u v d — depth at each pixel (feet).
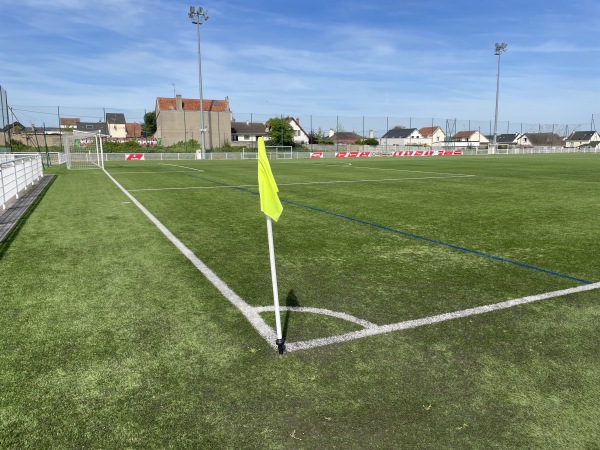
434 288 13.19
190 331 10.23
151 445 6.44
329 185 44.65
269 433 6.70
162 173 62.90
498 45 154.61
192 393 7.75
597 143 275.39
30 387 7.93
